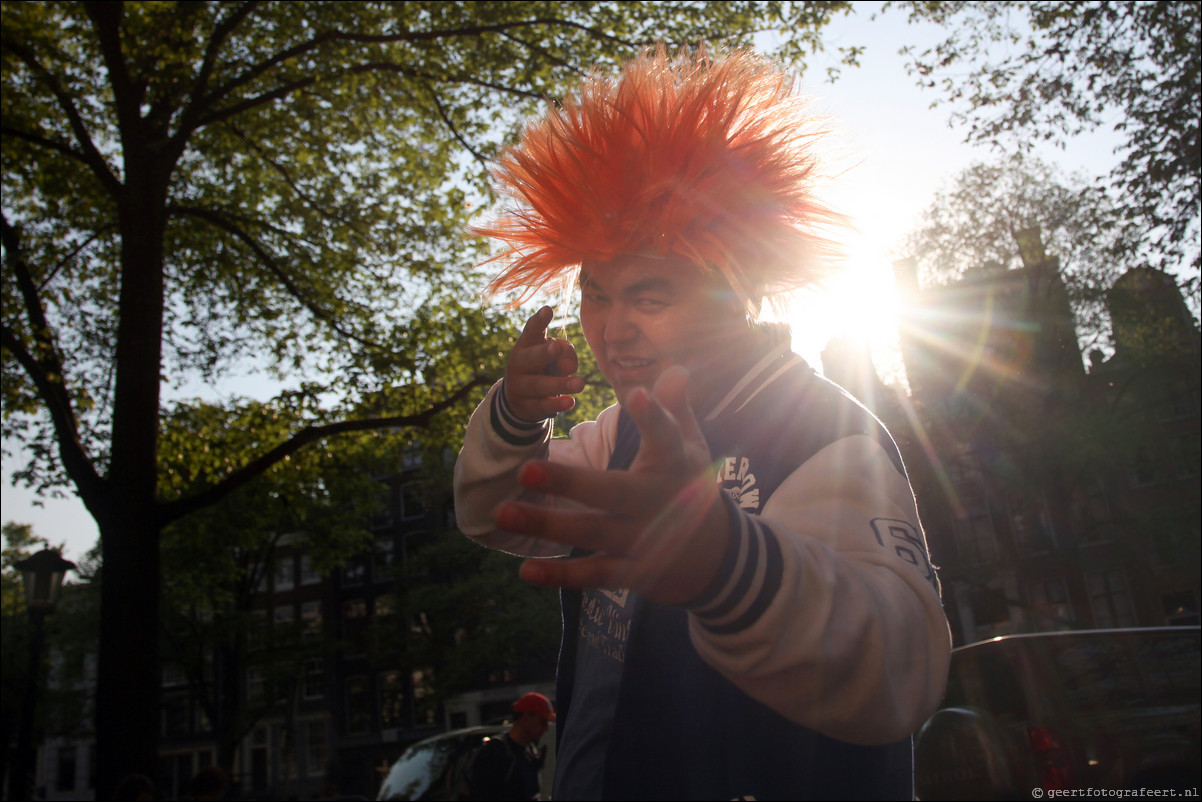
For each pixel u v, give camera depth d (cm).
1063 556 2277
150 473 863
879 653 62
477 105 1029
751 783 82
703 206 88
